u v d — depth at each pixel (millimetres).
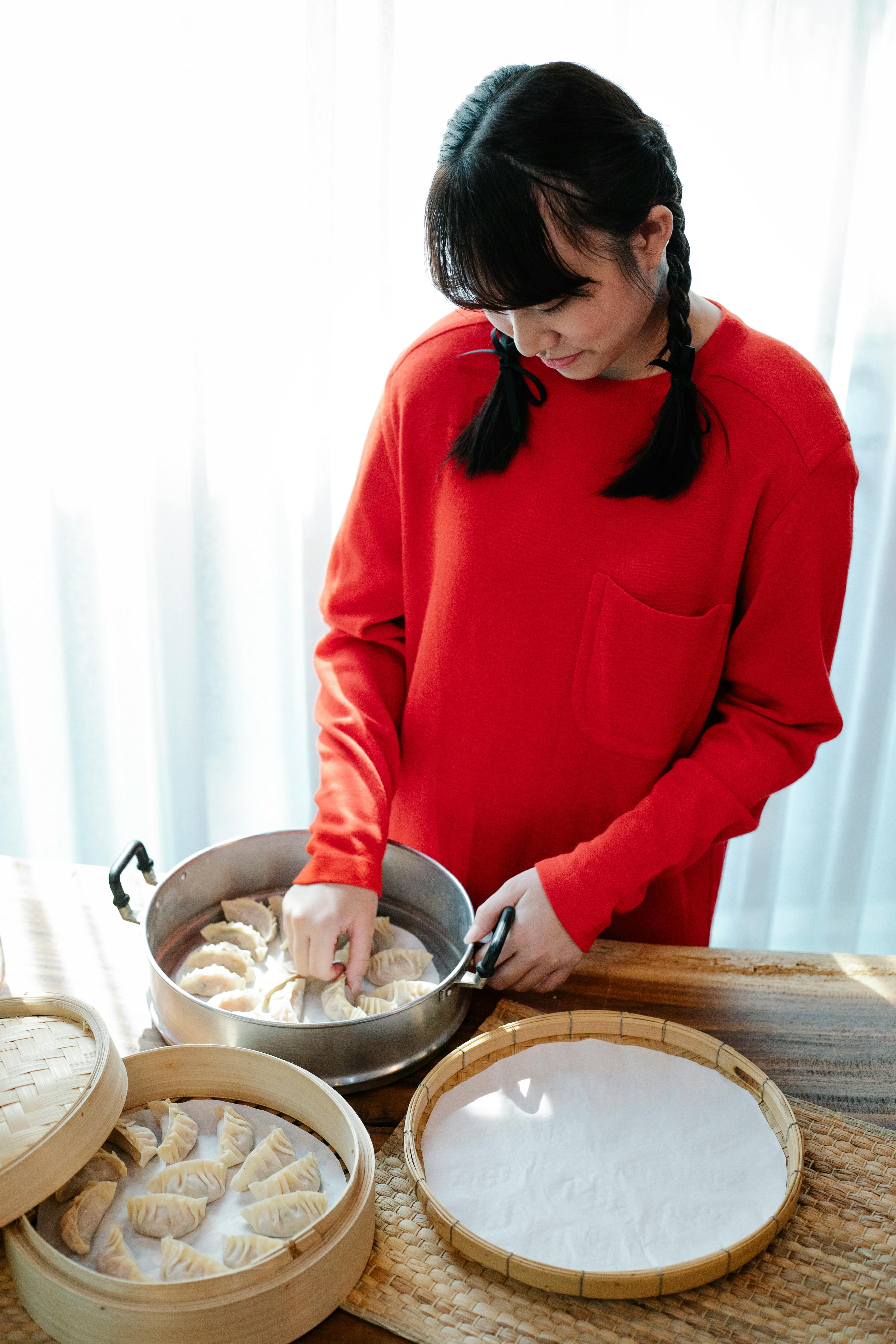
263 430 1727
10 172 1615
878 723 1878
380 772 1132
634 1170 787
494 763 1166
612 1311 689
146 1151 762
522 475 1053
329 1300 681
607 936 1225
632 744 1114
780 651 1054
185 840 2008
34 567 1866
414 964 1031
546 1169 785
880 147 1543
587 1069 875
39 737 1994
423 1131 813
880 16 1452
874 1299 699
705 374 976
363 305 1646
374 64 1509
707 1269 694
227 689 1900
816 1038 925
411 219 1611
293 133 1560
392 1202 765
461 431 1090
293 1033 833
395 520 1195
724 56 1491
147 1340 634
